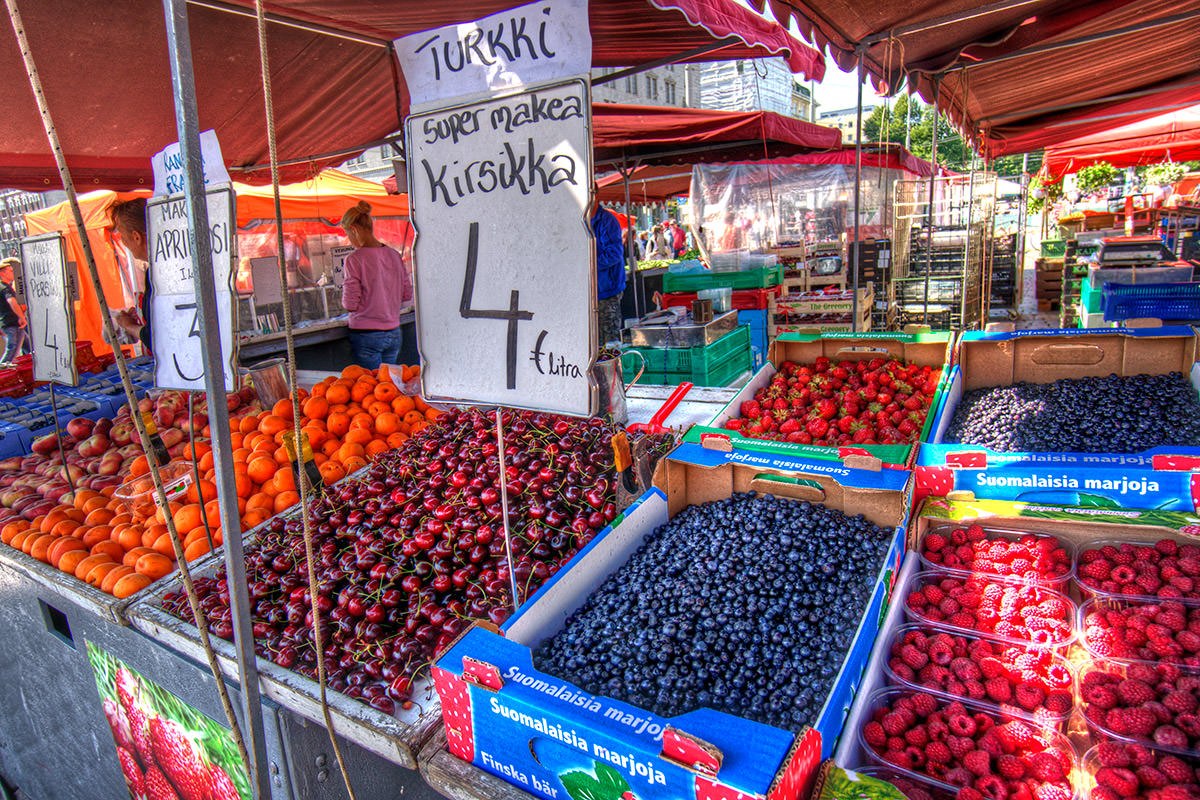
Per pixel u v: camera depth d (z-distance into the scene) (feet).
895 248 29.66
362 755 6.78
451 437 9.25
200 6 10.96
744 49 14.74
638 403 12.62
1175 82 24.31
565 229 4.78
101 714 9.38
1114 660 5.24
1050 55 18.66
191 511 8.95
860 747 4.99
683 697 5.06
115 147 16.99
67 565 8.87
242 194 29.63
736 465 8.02
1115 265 21.40
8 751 12.11
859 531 6.77
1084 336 10.32
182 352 5.87
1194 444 7.66
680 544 7.02
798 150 27.68
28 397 15.53
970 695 5.30
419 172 5.50
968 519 7.07
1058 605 5.91
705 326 17.70
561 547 7.36
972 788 4.52
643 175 40.04
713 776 3.58
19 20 3.03
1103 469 6.95
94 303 29.45
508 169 5.00
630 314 35.47
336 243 35.22
